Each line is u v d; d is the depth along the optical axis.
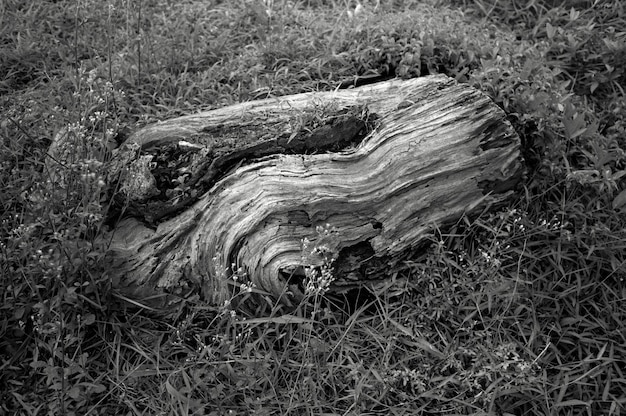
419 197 3.71
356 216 3.65
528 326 3.63
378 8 5.18
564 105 4.23
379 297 3.69
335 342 3.50
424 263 3.75
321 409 3.29
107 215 3.77
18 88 4.74
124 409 3.34
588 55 4.89
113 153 3.85
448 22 4.88
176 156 3.83
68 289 3.33
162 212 3.73
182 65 4.76
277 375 3.38
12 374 3.40
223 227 3.58
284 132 3.82
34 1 5.25
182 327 3.53
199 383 3.28
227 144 3.78
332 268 3.43
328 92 4.16
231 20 5.16
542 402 3.40
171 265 3.67
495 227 3.73
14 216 3.83
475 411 3.34
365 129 3.92
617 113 4.51
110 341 3.58
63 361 3.20
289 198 3.57
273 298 3.57
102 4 5.19
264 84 4.51
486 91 4.18
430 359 3.47
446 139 3.77
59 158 3.80
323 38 4.88
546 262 3.86
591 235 3.81
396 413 3.29
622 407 3.39
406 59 4.34
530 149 4.12
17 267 3.61
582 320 3.66
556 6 5.42
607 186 3.91
